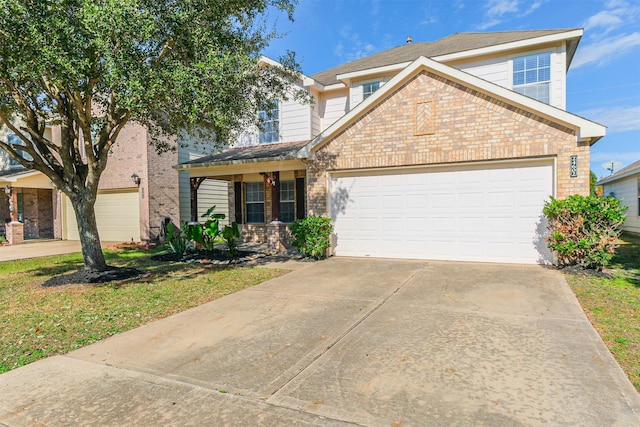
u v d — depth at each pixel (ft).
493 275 23.88
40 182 56.59
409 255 31.24
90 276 25.58
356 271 26.78
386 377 10.68
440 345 12.90
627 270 25.38
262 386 10.39
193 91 20.77
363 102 31.68
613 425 8.20
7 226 54.44
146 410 9.34
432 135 29.66
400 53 45.14
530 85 35.35
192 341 14.11
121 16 17.85
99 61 20.31
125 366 12.01
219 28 23.40
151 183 50.70
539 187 26.94
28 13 17.84
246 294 21.27
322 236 32.60
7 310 18.88
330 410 9.07
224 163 38.52
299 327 15.28
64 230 59.47
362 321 15.78
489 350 12.36
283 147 42.75
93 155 26.03
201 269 29.86
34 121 25.41
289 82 33.99
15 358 12.91
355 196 33.22
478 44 37.76
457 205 29.48
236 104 25.54
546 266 26.30
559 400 9.24
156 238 51.03
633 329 14.23
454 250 29.66
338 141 33.22
